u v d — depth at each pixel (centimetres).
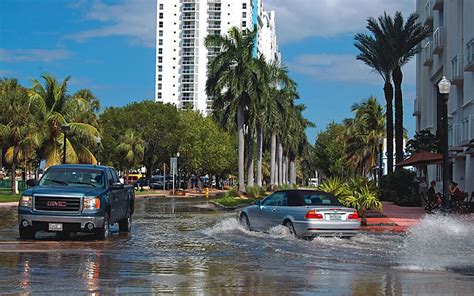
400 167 3941
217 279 1039
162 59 18100
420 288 963
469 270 1171
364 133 8244
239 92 4794
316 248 1534
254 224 1938
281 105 6178
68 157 4922
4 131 4991
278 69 6138
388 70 4556
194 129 8319
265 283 1002
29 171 7688
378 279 1052
